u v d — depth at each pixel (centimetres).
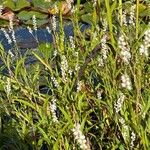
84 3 482
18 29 480
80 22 446
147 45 179
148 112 222
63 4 472
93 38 283
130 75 229
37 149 246
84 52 291
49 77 324
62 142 236
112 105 239
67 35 412
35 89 287
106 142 250
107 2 221
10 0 513
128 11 293
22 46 421
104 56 237
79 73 260
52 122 246
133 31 255
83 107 264
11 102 278
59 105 254
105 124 248
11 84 290
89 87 273
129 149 219
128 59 205
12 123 265
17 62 294
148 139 212
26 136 255
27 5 502
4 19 493
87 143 229
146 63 253
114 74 239
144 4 429
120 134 238
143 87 237
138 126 209
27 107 279
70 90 253
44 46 363
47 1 503
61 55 275
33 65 342
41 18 489
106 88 246
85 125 261
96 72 278
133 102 225
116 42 248
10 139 262
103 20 273
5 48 421
